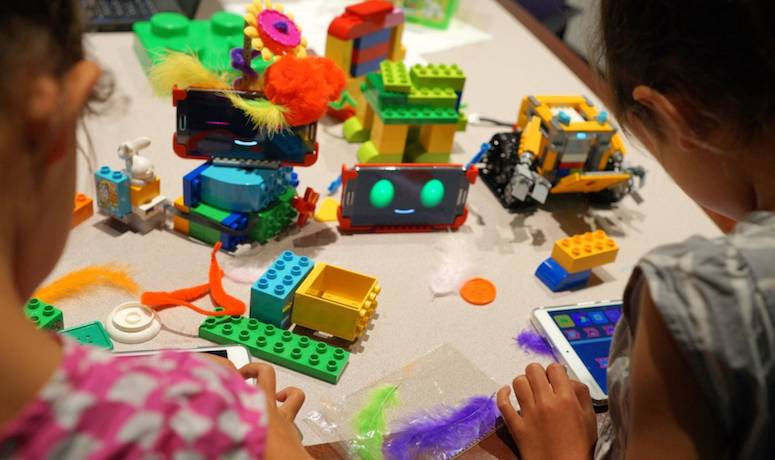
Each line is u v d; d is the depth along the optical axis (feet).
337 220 2.94
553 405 2.02
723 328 1.22
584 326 2.53
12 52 0.93
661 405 1.33
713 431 1.33
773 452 1.32
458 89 3.32
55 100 0.98
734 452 1.35
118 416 1.03
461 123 3.36
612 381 1.74
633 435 1.41
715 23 1.24
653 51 1.34
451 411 2.16
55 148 1.02
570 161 3.09
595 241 2.84
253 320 2.36
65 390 0.99
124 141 3.14
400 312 2.57
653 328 1.31
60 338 1.09
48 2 0.98
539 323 2.54
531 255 2.96
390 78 3.17
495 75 4.22
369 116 3.43
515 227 3.11
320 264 2.51
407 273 2.75
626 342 1.72
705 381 1.25
